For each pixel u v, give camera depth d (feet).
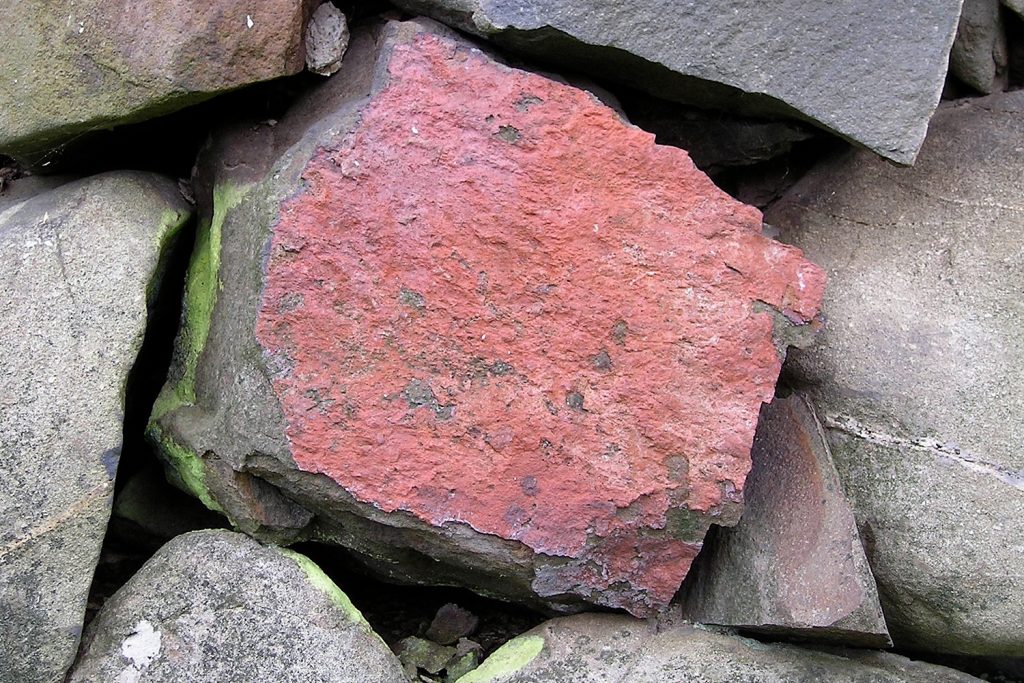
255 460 1.80
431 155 1.79
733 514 1.81
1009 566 1.85
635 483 1.81
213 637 1.79
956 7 1.79
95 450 1.80
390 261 1.78
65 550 1.77
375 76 1.81
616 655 1.85
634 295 1.81
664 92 1.94
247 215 1.84
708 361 1.81
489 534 1.82
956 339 1.93
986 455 1.89
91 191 1.95
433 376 1.80
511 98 1.81
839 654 1.85
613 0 1.81
